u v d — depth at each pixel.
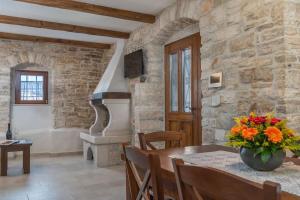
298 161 1.87
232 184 0.85
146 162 1.45
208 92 3.41
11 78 6.19
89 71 6.82
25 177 4.27
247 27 2.85
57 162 5.48
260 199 0.76
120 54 5.87
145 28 5.06
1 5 4.10
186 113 4.39
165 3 4.14
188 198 1.10
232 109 3.02
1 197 3.32
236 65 2.98
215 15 3.30
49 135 6.48
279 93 2.51
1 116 5.95
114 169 4.89
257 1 2.74
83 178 4.24
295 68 2.51
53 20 4.85
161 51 5.02
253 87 2.77
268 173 1.53
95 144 5.17
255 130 1.52
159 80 5.02
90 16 4.66
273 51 2.58
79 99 6.70
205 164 1.77
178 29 4.51
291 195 1.15
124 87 5.66
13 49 6.05
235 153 2.19
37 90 6.54
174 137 2.73
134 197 1.77
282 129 1.56
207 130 3.43
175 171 1.13
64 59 6.55
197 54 4.16
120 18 4.46
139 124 4.87
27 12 4.43
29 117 6.39
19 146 4.47
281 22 2.51
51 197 3.34
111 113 5.36
